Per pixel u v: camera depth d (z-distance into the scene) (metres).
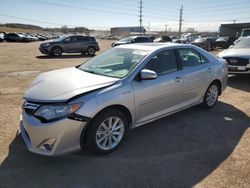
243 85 8.12
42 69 11.41
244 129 4.62
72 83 3.64
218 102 6.21
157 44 4.84
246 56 8.19
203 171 3.30
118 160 3.54
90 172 3.25
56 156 3.53
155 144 4.01
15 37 42.34
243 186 3.01
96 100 3.36
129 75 3.88
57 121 3.14
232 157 3.64
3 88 7.30
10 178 3.10
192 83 4.89
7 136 4.15
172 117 5.14
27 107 3.39
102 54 4.94
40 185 2.99
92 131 3.41
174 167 3.38
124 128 3.83
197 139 4.20
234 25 36.97
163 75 4.34
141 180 3.11
